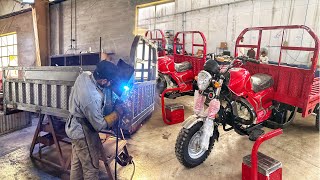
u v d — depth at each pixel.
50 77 2.36
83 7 9.20
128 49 8.23
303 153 2.79
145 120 4.05
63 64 7.29
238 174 2.33
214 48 7.96
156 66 4.27
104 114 1.90
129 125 3.12
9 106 2.86
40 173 2.40
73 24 9.65
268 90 3.13
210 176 2.30
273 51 6.58
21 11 10.66
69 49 10.00
